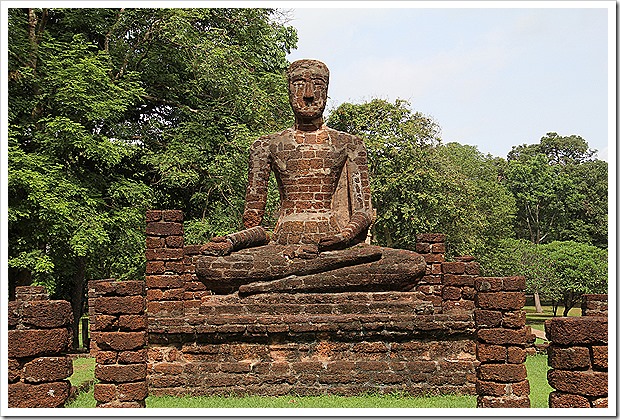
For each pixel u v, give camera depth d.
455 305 12.82
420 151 33.88
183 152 23.52
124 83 22.67
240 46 27.05
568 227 53.47
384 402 10.48
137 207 22.97
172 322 11.20
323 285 12.25
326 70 14.04
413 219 33.06
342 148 13.92
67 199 20.92
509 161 56.00
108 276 29.30
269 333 11.20
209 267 12.30
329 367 11.13
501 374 8.19
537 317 41.38
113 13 24.62
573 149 60.41
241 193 24.75
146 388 8.28
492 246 38.09
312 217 13.50
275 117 26.56
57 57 21.44
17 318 6.87
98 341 8.16
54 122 20.33
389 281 12.30
